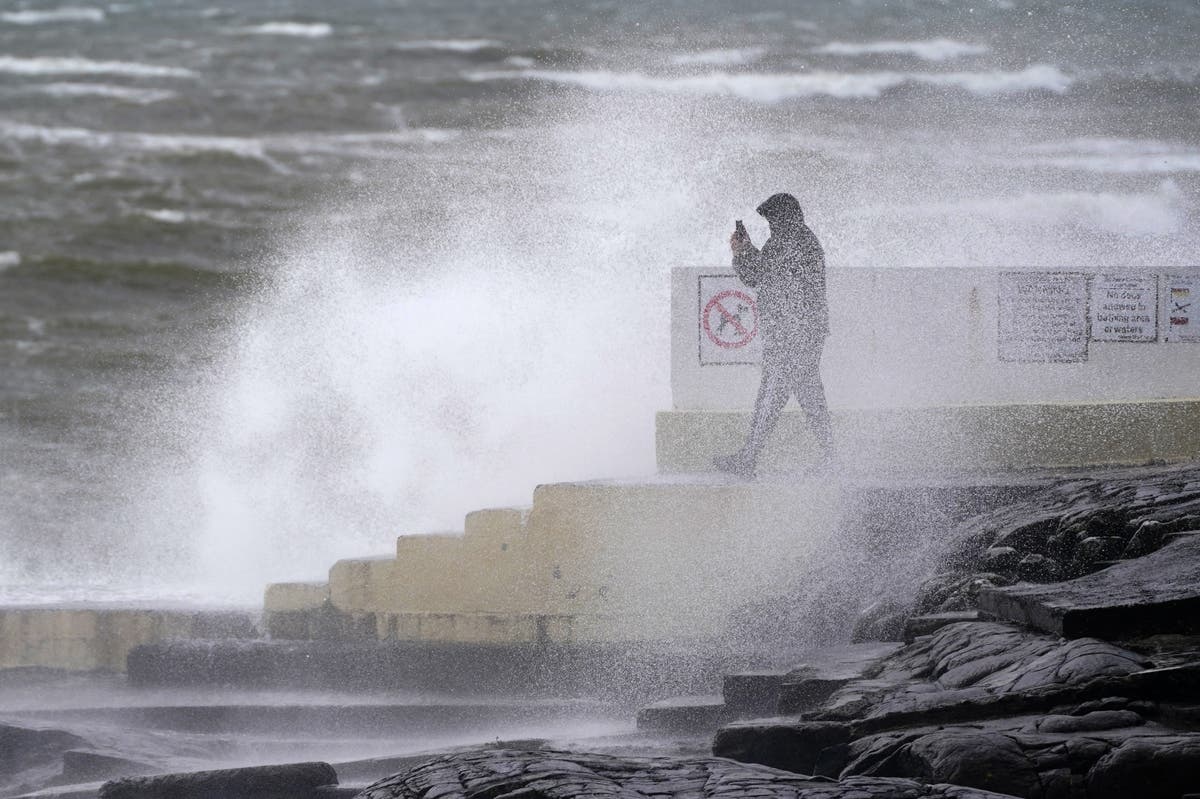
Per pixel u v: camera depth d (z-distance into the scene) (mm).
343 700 45188
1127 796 24531
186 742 41250
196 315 132625
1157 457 49500
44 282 147875
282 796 33594
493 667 45656
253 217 179375
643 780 25578
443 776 26812
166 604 50688
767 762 29750
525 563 45812
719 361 50594
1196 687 27516
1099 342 50719
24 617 49344
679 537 44750
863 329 50531
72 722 43531
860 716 30203
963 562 40750
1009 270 50500
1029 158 153125
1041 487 43625
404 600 47094
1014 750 25609
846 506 44062
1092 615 30547
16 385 105312
